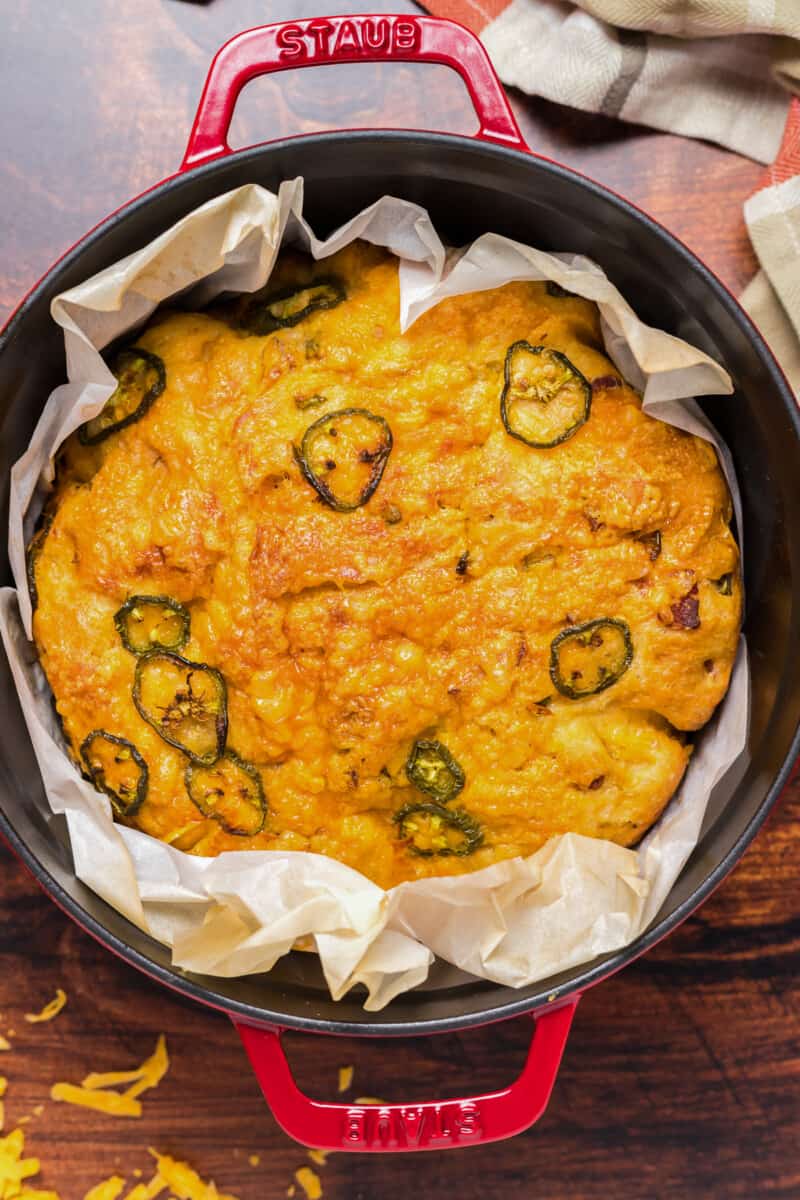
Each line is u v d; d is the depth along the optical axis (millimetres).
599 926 543
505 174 522
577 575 537
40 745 550
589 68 601
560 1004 542
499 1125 544
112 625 544
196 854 550
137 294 535
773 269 601
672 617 541
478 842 547
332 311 548
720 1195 630
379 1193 631
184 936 539
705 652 548
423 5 612
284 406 538
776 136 612
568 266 547
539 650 537
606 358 551
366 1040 632
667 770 551
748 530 561
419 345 542
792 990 631
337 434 533
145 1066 627
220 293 558
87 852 548
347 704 534
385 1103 581
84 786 547
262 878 542
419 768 540
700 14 586
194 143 520
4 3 617
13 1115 625
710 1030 633
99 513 542
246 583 533
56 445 546
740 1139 632
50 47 616
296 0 613
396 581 533
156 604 540
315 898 536
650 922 543
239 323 561
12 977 626
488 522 536
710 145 616
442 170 527
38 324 521
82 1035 627
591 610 537
